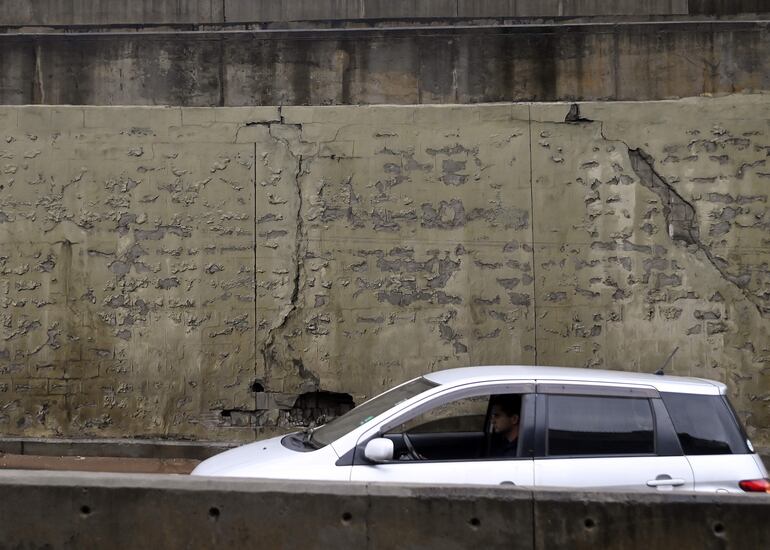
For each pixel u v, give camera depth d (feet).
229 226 28.58
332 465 15.16
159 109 28.86
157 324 28.43
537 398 15.79
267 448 17.04
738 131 28.12
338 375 28.19
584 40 28.76
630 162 28.27
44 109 28.96
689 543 13.39
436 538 13.48
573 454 15.33
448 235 28.40
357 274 28.37
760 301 27.71
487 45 28.96
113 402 28.35
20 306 28.58
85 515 13.62
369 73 29.07
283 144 28.68
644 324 27.86
